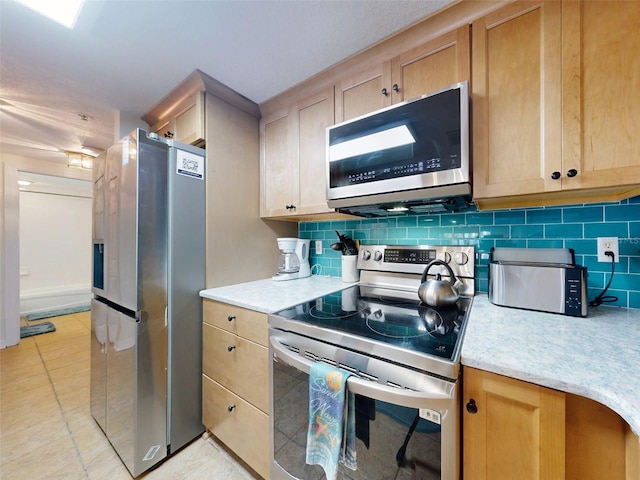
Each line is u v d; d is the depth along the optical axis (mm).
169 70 1466
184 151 1480
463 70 1076
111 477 1280
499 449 669
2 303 2805
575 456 614
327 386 846
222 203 1669
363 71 1369
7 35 1200
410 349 770
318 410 865
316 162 1568
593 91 854
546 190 923
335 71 1449
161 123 1940
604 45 839
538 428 622
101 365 1563
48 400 1896
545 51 924
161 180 1381
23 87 1621
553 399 604
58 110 1898
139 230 1288
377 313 1126
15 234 2889
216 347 1440
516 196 1049
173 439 1410
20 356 2598
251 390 1247
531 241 1238
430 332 898
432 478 723
